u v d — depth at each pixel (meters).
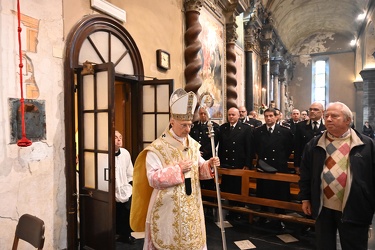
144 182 2.07
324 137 2.39
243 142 4.28
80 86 3.01
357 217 2.15
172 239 1.90
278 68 15.78
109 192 2.69
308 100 21.11
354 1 15.25
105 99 2.80
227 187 4.25
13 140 2.43
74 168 2.95
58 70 2.85
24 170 2.52
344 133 2.28
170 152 1.99
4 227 2.36
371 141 2.20
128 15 3.99
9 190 2.40
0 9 2.36
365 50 14.91
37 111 2.63
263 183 3.96
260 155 4.06
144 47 4.35
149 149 1.99
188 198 1.95
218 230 3.79
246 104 10.42
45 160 2.70
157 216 1.93
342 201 2.22
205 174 2.13
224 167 4.27
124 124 4.21
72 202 2.93
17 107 2.46
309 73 21.16
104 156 2.85
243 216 4.33
